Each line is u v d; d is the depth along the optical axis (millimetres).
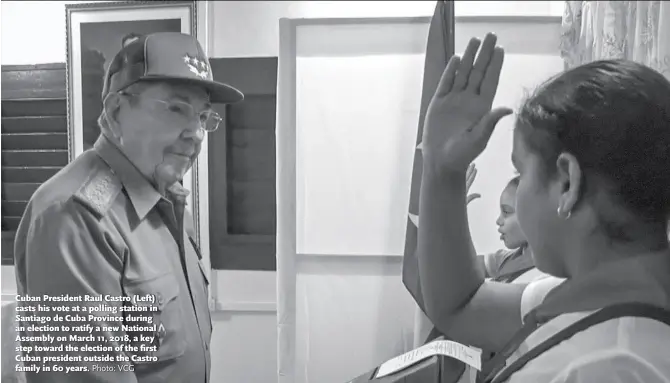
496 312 807
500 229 816
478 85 826
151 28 818
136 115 806
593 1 824
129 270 795
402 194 853
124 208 801
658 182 694
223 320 865
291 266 863
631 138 696
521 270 798
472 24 839
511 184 811
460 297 832
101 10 814
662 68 806
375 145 851
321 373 875
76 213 786
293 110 847
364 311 867
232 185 847
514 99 822
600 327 692
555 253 750
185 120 817
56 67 812
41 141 809
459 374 824
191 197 839
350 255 864
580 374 690
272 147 846
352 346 870
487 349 815
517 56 831
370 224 859
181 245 830
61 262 782
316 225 861
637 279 693
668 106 694
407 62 844
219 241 852
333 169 854
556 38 830
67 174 801
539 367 725
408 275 857
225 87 834
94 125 812
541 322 741
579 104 716
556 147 735
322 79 845
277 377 871
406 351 859
